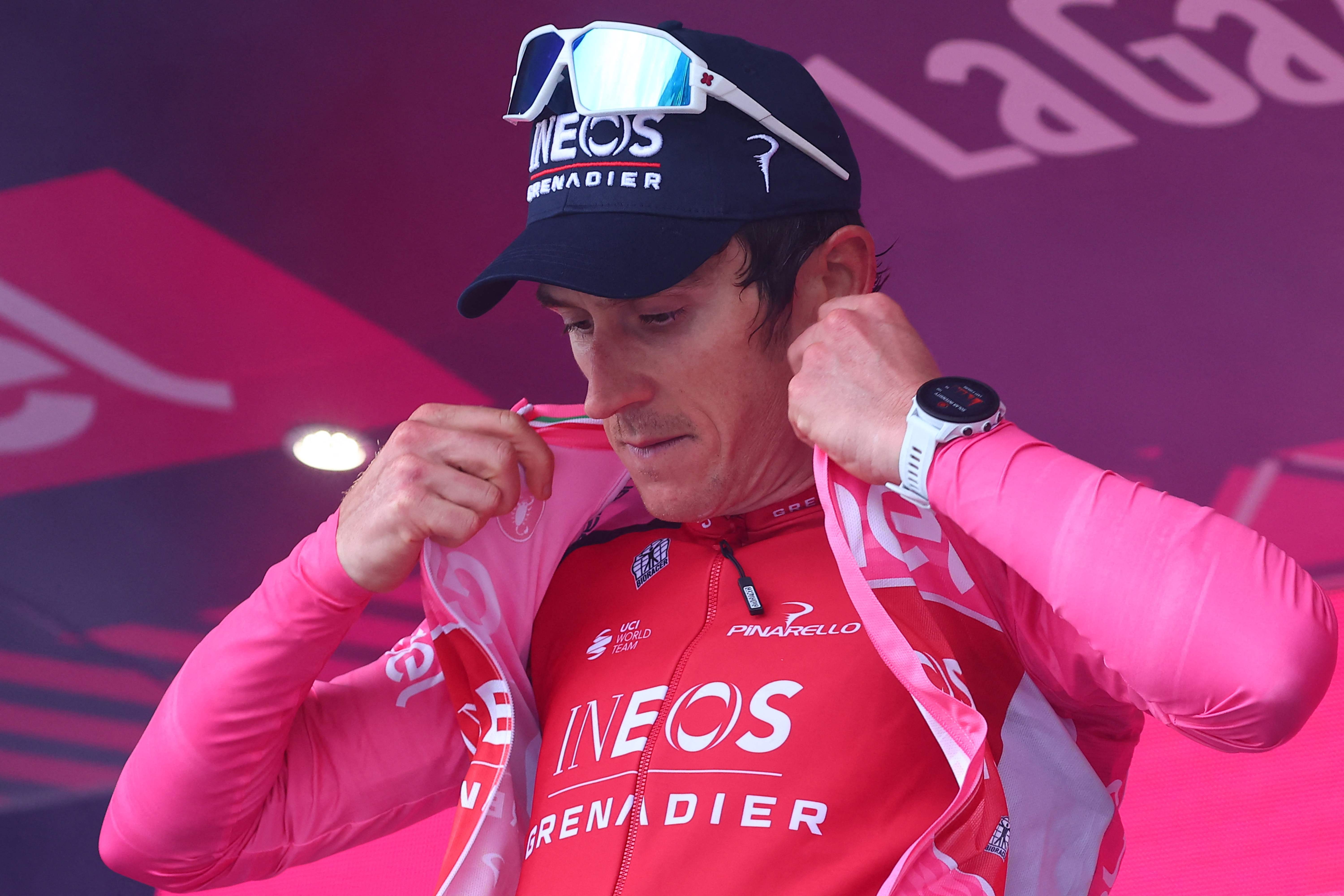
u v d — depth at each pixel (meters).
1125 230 11.88
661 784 3.85
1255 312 11.91
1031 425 12.98
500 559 4.65
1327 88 11.06
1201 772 9.67
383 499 4.30
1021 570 3.40
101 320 13.10
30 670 15.21
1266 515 12.48
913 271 12.42
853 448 3.68
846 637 3.91
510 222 12.45
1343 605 11.45
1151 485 12.89
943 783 3.72
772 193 4.13
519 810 4.43
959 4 11.33
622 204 4.04
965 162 11.85
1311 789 9.36
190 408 13.58
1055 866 3.81
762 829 3.65
